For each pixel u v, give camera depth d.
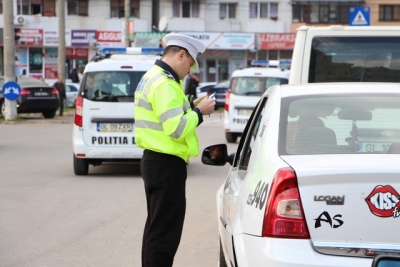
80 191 12.34
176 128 5.75
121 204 11.11
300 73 10.64
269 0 65.25
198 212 10.54
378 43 10.51
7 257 7.82
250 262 4.29
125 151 13.98
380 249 4.03
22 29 56.97
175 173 5.96
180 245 8.47
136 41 58.62
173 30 62.72
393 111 5.01
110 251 8.12
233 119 21.59
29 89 30.69
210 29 64.56
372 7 67.12
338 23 66.44
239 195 4.97
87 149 13.98
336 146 4.67
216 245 8.46
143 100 5.96
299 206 4.11
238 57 63.62
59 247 8.30
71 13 59.88
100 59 15.34
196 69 6.20
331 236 4.07
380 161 4.23
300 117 4.94
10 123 28.80
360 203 4.05
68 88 42.91
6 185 12.95
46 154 17.95
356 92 5.26
